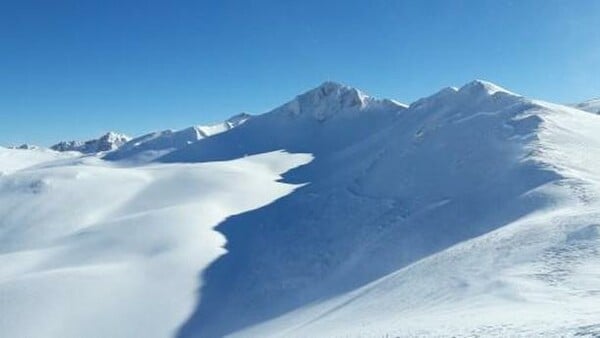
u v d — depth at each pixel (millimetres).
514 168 75625
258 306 61781
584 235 35344
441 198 79938
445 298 31594
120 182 134250
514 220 56438
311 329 35781
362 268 63156
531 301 25906
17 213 110688
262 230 87938
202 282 69625
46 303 62750
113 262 76625
